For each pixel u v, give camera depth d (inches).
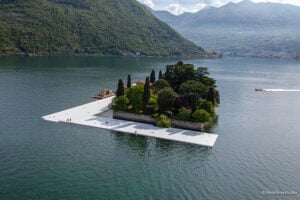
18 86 5354.3
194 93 3644.2
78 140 2906.0
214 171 2431.1
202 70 4525.1
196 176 2335.1
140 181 2218.3
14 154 2509.8
